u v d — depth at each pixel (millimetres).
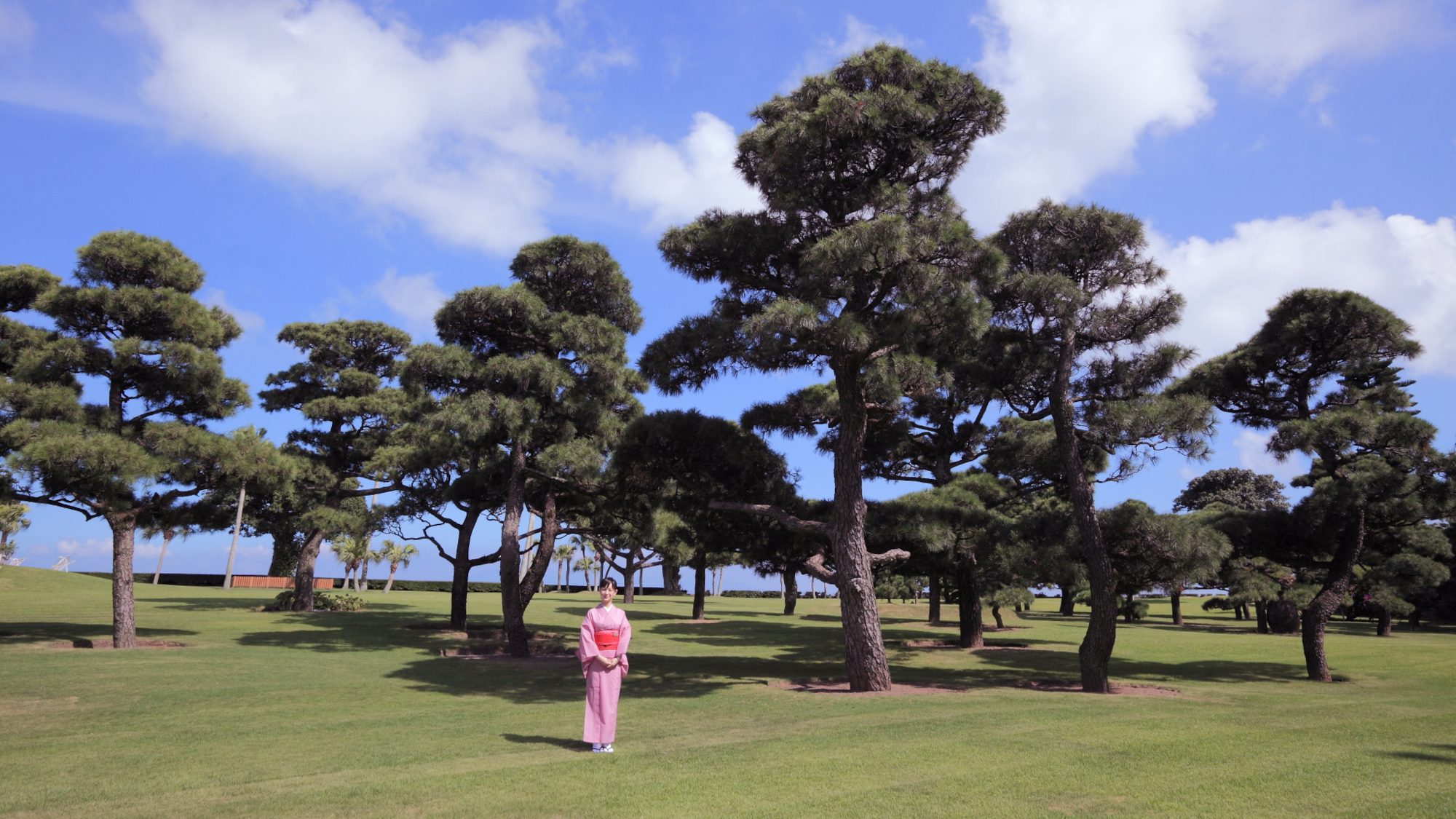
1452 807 6324
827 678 17000
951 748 8586
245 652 19875
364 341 38281
